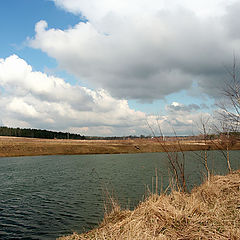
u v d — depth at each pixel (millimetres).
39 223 9953
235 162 19047
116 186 18062
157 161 38812
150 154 58438
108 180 21266
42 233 8844
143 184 18406
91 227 9250
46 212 11516
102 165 35156
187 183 13094
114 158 48812
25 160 44594
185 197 6219
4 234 8773
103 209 11648
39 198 14602
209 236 3715
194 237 3799
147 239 3914
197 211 4902
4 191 16938
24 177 23812
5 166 34219
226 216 4461
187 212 4816
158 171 24516
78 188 17781
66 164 37031
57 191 16750
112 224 5484
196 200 5395
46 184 19750
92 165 35250
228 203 5367
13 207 12562
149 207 5301
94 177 23359
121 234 4332
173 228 4285
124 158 48344
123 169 29625
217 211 4766
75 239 5141
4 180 21953
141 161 40906
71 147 67188
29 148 61969
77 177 23562
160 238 3883
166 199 5855
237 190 6266
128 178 22172
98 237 4645
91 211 11445
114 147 69500
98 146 70688
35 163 38656
